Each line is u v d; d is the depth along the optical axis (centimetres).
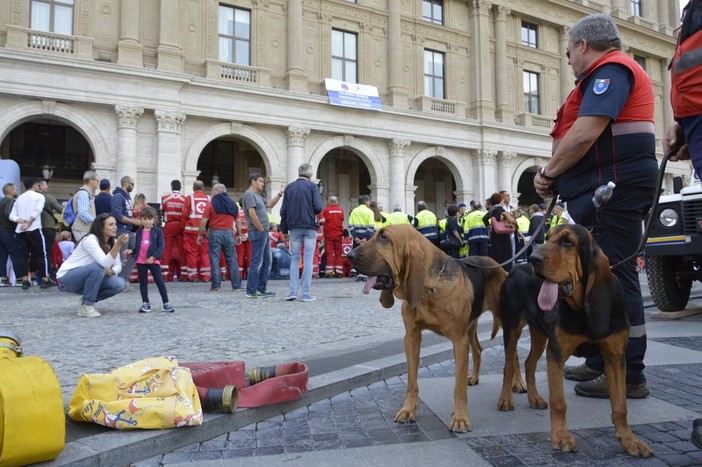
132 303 848
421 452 272
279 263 1489
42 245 1083
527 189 3303
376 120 2398
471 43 2792
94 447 254
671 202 629
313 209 886
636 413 325
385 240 298
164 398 288
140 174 1888
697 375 412
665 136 299
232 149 2444
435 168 3025
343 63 2442
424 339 551
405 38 2608
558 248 258
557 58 3102
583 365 412
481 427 311
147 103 1878
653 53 3397
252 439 295
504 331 349
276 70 2252
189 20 2086
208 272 1351
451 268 316
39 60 1705
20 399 227
